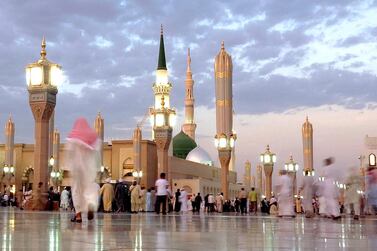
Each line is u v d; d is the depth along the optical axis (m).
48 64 22.38
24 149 80.12
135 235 9.15
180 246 7.10
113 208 31.89
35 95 22.30
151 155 77.56
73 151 12.61
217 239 8.52
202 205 52.06
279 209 26.17
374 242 8.37
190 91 112.06
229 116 40.44
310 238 9.20
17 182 79.12
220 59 41.19
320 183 23.02
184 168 86.25
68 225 11.98
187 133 110.44
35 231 9.65
